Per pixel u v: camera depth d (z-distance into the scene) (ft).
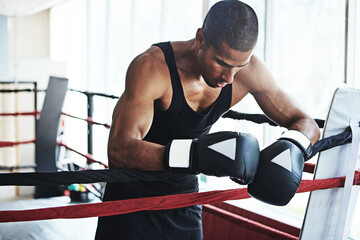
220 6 3.09
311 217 3.59
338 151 3.58
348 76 7.36
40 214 2.60
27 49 29.63
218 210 6.31
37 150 11.64
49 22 29.53
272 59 9.31
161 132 3.99
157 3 16.29
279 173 2.83
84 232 8.44
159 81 3.58
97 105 20.06
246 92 4.16
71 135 20.59
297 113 3.99
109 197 4.28
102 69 21.71
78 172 2.62
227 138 2.67
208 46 3.14
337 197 3.70
